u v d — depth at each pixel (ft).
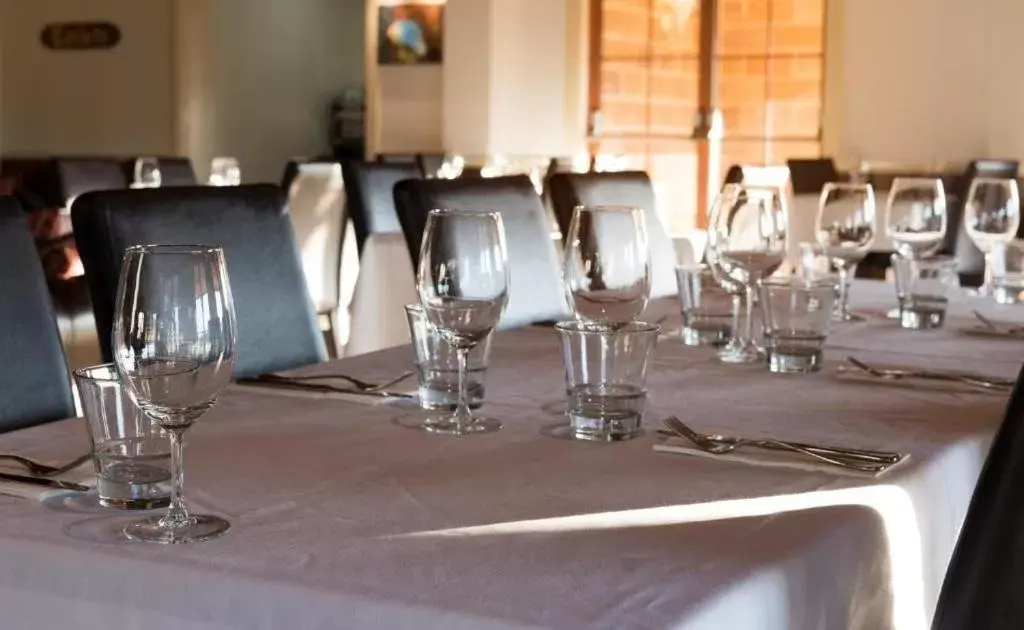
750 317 6.24
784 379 5.48
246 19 33.35
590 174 9.66
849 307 8.13
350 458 3.92
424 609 2.62
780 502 3.45
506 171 19.80
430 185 7.66
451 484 3.61
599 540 3.09
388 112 28.99
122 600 2.92
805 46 25.11
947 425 4.55
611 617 2.58
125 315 3.11
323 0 36.01
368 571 2.85
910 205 7.98
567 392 4.36
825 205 7.62
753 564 2.92
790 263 17.37
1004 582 3.51
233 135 33.22
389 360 5.81
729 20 25.80
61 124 33.32
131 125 32.50
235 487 3.55
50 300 5.39
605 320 4.94
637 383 4.31
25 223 5.38
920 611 3.78
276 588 2.76
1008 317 7.62
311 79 35.86
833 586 3.15
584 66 27.17
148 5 32.07
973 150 23.58
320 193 16.51
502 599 2.67
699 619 2.60
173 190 6.13
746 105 25.80
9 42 33.71
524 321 7.98
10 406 5.12
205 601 2.82
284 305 6.50
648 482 3.66
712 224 6.39
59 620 3.00
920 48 23.93
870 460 3.85
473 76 27.55
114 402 3.36
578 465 3.87
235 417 4.51
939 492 3.92
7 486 3.51
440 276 4.39
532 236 8.22
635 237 4.96
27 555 3.02
